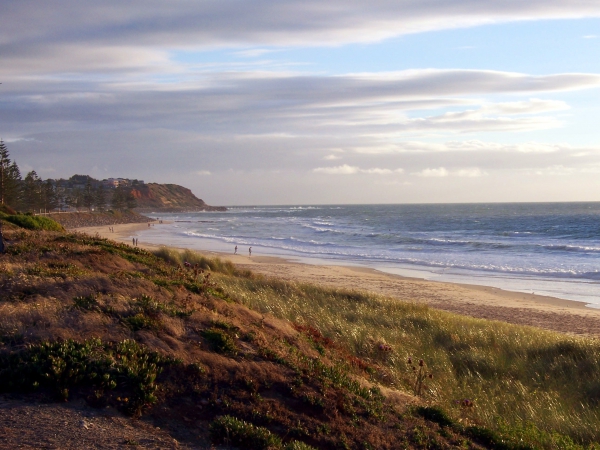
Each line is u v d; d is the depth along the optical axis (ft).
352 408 19.66
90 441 14.51
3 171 218.59
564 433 24.16
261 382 19.57
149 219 442.09
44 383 16.75
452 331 43.68
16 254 33.78
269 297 49.32
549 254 138.62
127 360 18.33
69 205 468.34
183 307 24.17
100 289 24.70
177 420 16.76
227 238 204.23
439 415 21.29
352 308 52.49
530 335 44.96
